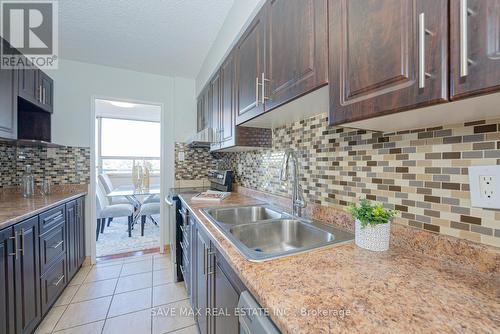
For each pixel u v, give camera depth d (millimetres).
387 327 455
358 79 676
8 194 2248
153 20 1854
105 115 5332
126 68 2830
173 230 2373
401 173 891
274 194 1799
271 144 1824
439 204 776
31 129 2381
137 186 4430
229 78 1784
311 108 1148
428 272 682
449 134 750
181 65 2748
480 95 440
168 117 3078
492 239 657
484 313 497
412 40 541
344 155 1146
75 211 2344
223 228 1139
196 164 3176
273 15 1140
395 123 752
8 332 1303
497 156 646
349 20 709
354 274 671
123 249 3178
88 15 1773
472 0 443
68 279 2162
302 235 1243
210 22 1883
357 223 901
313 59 862
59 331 1596
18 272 1397
